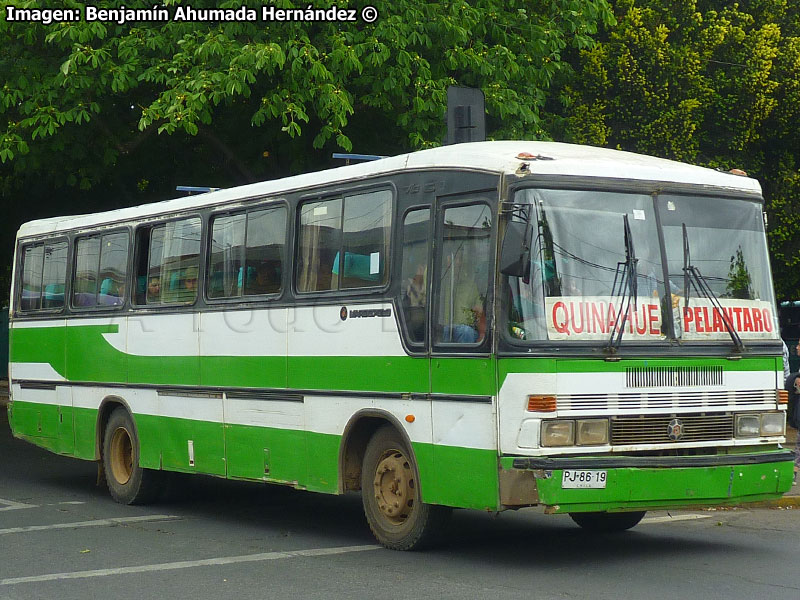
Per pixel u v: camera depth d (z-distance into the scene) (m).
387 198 10.56
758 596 8.45
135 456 14.17
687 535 11.66
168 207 13.85
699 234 9.92
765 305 10.20
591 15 18.73
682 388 9.53
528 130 18.48
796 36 22.45
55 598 8.73
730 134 21.48
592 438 9.10
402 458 10.39
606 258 9.42
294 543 11.19
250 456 12.12
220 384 12.62
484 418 9.27
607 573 9.41
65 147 18.88
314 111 18.22
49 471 18.16
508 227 8.97
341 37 16.80
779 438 10.08
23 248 17.17
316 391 11.19
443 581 9.10
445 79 17.45
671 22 21.34
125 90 17.16
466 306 9.56
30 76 17.56
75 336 15.51
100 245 15.22
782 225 21.58
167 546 11.07
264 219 12.20
